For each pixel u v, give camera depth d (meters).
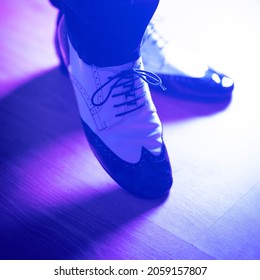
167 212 0.64
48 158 0.74
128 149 0.65
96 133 0.68
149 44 0.88
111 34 0.58
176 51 0.92
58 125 0.82
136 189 0.64
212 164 0.73
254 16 1.22
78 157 0.75
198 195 0.67
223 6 1.27
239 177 0.70
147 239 0.59
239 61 1.01
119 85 0.64
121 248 0.58
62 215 0.63
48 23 1.19
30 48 1.07
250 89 0.92
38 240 0.59
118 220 0.62
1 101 0.88
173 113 0.85
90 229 0.60
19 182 0.69
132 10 0.56
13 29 1.15
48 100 0.89
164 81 0.89
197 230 0.61
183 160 0.73
